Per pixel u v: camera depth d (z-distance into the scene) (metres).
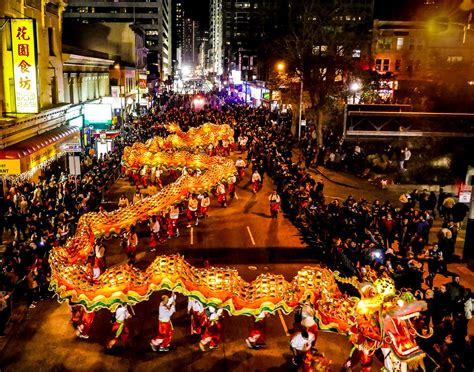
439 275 18.66
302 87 45.94
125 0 136.62
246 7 172.25
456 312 14.16
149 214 20.78
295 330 13.83
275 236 23.14
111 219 19.53
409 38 64.06
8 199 22.00
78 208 23.31
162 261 13.09
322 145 42.88
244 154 44.69
